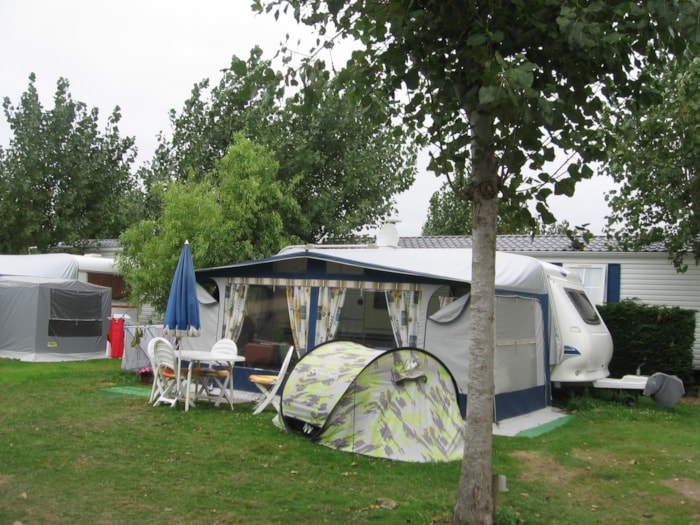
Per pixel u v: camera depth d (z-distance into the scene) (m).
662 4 4.64
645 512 5.75
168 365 9.42
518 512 5.43
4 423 7.79
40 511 4.94
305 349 10.68
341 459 6.85
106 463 6.32
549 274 11.98
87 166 25.27
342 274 10.48
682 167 13.54
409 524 5.00
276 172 16.72
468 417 5.05
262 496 5.54
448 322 9.55
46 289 15.76
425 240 19.55
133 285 15.06
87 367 14.32
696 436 9.00
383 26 5.67
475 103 5.07
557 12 4.86
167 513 5.03
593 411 10.88
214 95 20.84
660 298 15.92
